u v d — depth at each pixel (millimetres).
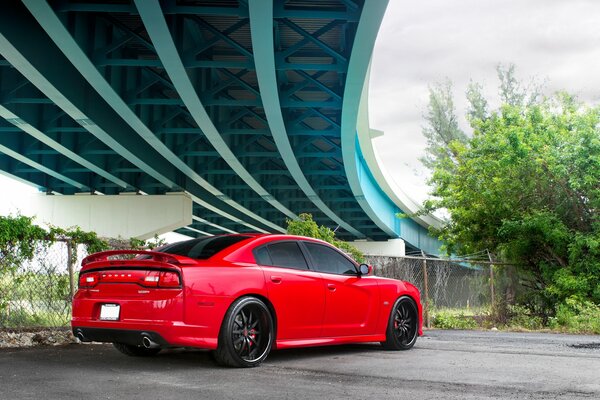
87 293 6582
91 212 37406
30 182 36375
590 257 16688
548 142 17844
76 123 26359
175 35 16641
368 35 15820
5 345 8367
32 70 17406
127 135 27156
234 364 6469
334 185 40562
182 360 7094
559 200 18000
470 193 19719
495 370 6570
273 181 39906
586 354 8242
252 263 6879
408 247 68000
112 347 8422
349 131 24688
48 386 5359
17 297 8992
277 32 17875
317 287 7391
